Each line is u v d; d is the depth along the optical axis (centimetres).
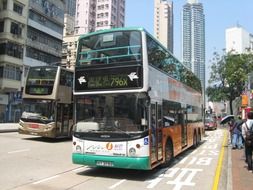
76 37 7119
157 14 9712
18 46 4428
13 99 4475
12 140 2036
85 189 877
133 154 977
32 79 2125
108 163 1000
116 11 11144
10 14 4288
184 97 1678
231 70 5166
